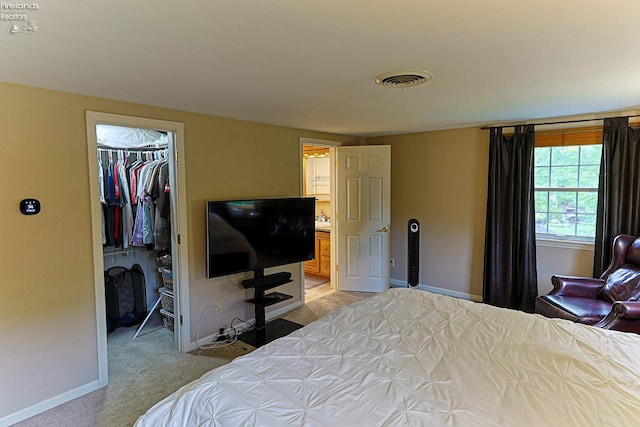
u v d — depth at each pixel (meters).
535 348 1.81
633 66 2.08
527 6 1.35
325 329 2.07
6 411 2.37
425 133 4.91
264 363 1.71
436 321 2.17
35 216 2.44
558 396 1.42
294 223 4.02
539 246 4.21
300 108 3.16
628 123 3.54
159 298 4.18
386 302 2.50
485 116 3.75
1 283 2.32
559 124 3.91
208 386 1.54
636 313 2.61
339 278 5.28
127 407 2.56
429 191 4.95
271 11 1.35
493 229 4.30
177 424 1.42
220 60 1.90
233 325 3.83
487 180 4.43
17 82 2.27
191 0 1.25
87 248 2.70
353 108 3.19
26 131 2.38
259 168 3.96
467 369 1.63
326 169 6.41
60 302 2.57
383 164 5.01
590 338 1.91
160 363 3.19
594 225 3.94
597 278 3.76
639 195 3.52
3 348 2.34
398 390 1.47
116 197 3.75
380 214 5.08
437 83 2.41
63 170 2.55
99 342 2.78
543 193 4.24
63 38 1.58
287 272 4.08
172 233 3.35
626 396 1.41
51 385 2.55
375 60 1.93
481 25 1.51
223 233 3.40
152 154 4.13
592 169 3.92
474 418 1.30
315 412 1.34
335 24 1.48
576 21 1.48
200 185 3.42
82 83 2.30
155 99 2.77
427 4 1.32
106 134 3.78
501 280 4.30
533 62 2.00
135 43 1.65
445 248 4.87
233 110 3.22
